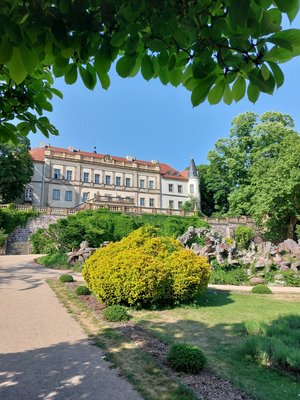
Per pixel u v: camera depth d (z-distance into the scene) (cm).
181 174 5662
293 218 2739
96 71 138
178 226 3391
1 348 543
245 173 3584
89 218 2889
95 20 126
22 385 398
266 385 402
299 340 538
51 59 139
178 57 139
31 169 3750
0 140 212
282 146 2836
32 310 824
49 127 228
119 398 359
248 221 3903
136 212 3603
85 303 906
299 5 96
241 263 1645
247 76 129
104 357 492
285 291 1269
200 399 356
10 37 107
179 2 120
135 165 4944
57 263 1842
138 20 123
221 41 118
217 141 3859
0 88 210
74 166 4456
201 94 135
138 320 732
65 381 408
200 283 942
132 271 834
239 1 93
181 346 468
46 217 3102
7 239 2756
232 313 827
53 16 116
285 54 108
